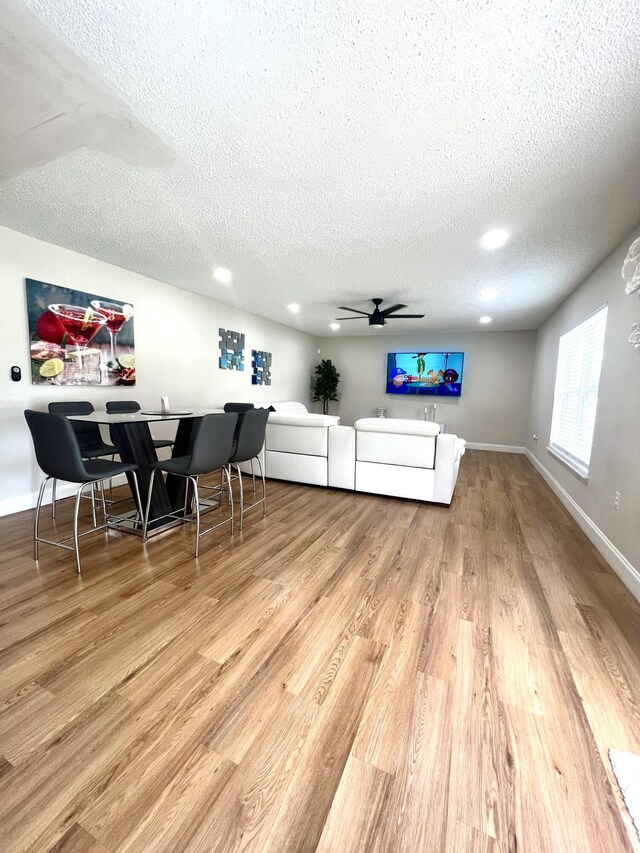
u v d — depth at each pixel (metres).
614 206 2.16
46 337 3.05
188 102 1.45
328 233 2.68
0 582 1.97
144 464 2.73
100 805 0.93
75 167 1.90
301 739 1.12
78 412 3.02
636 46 1.15
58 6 1.08
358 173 1.92
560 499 3.65
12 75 1.33
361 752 1.08
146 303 3.91
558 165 1.80
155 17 1.11
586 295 3.43
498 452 6.56
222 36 1.17
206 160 1.83
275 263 3.37
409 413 7.38
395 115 1.50
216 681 1.34
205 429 2.29
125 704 1.23
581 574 2.17
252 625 1.65
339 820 0.91
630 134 1.57
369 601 1.85
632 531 2.08
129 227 2.65
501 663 1.45
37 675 1.34
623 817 0.93
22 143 1.71
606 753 1.09
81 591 1.89
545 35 1.13
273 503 3.39
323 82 1.34
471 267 3.33
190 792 0.97
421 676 1.38
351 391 7.84
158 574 2.08
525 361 6.48
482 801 0.96
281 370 6.60
